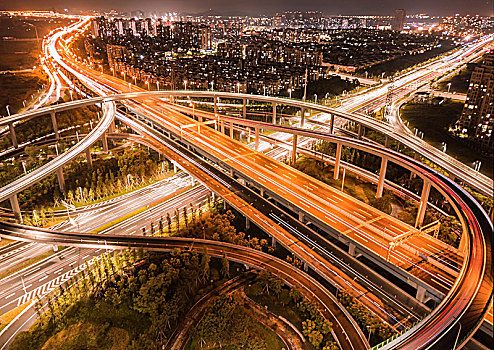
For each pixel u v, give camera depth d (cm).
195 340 10288
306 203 13788
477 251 10106
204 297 11644
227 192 15612
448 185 13062
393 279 11406
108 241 13025
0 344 9981
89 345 9988
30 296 11512
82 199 16912
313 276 11812
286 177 15950
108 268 11888
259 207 14488
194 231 14462
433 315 8194
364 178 18112
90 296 11275
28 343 9788
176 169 19750
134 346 9838
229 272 12588
